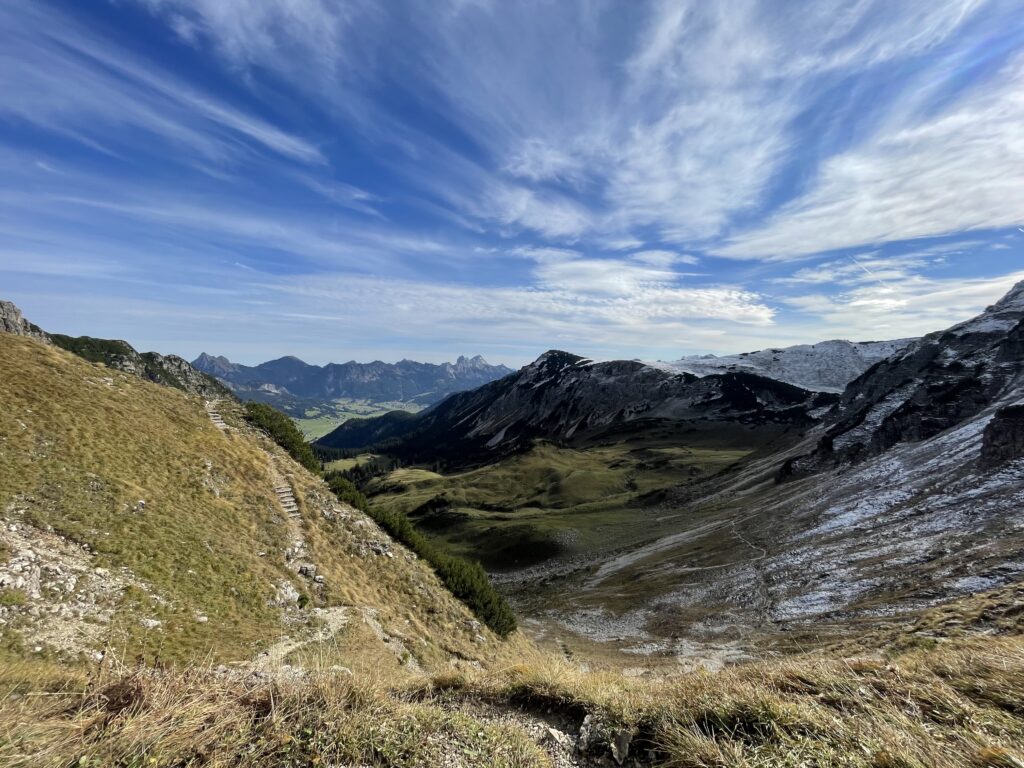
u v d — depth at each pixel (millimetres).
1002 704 5488
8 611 16781
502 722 6277
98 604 19516
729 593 63281
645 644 53375
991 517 52500
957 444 76000
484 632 38375
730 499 117188
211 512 30672
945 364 115875
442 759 4855
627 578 84125
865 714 5340
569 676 8227
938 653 7477
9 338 36344
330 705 5156
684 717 5676
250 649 21266
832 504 79938
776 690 6230
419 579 38531
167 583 23078
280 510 35562
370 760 4605
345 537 37281
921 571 47906
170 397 42031
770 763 4484
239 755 4316
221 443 38719
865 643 27703
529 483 189250
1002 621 20922
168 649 18984
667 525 113625
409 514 177375
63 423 29594
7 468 24250
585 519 132875
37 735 4000
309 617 26234
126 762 3879
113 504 26000
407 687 8586
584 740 6082
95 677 5051
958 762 4332
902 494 70250
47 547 21109
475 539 137125
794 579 59500
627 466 190375
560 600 82562
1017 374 91625
